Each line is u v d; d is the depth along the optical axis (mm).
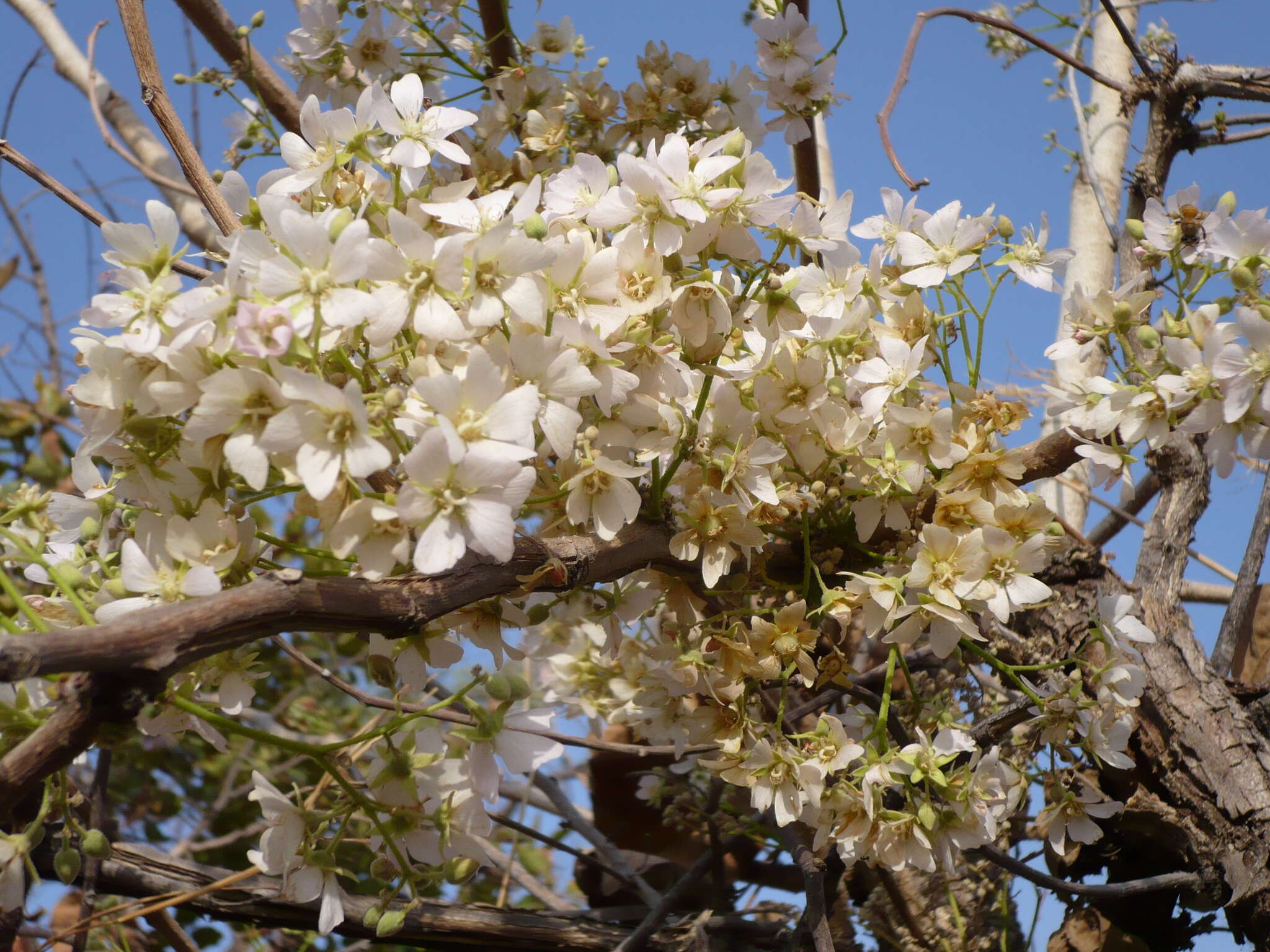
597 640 816
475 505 552
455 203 614
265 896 736
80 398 576
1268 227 640
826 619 693
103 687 516
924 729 712
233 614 528
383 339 575
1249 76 829
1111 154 1066
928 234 684
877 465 652
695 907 794
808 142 887
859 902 784
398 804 608
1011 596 638
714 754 782
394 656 621
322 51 818
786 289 641
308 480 548
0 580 563
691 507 636
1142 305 660
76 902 856
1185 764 701
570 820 852
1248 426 625
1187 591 923
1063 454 684
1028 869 690
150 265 584
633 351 625
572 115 847
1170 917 715
